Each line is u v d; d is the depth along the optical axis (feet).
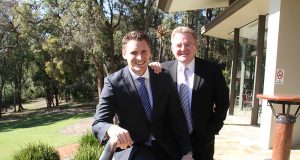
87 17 85.56
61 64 98.58
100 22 87.04
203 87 11.44
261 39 36.04
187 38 11.34
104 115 8.75
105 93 9.03
